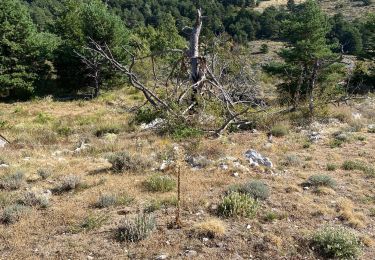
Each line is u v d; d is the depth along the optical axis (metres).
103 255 6.23
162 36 42.44
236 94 20.80
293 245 6.53
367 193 8.76
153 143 13.71
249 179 9.44
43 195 8.42
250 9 102.25
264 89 29.42
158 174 9.90
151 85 28.67
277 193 8.60
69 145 14.84
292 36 26.53
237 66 21.78
